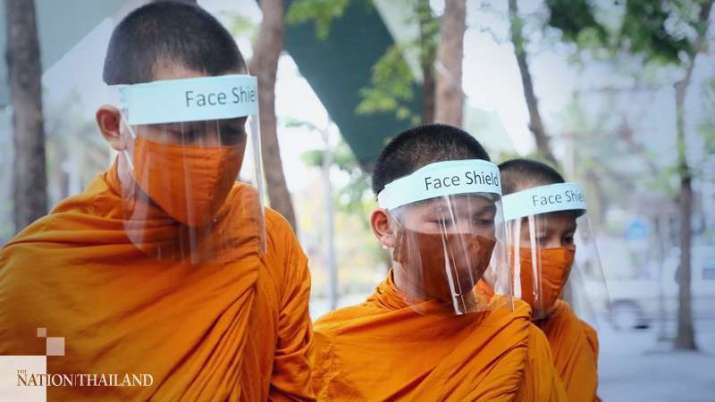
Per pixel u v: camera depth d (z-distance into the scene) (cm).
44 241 289
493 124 996
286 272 325
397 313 375
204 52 289
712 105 1152
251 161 300
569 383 466
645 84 1109
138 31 289
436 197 353
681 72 1108
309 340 333
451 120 852
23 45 629
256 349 308
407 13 845
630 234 1305
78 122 573
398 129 895
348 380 376
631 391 1013
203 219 286
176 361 286
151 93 278
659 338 1138
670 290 1211
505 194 456
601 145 1206
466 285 359
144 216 287
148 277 290
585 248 492
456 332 371
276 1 716
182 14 293
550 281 449
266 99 712
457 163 355
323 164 1035
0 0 628
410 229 358
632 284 1196
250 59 714
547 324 469
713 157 1204
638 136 1199
